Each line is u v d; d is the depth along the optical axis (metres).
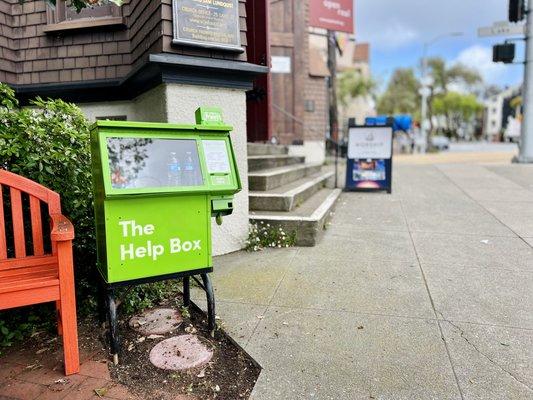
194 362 2.48
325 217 5.28
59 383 2.31
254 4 5.78
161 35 3.88
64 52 5.21
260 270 3.93
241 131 4.42
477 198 6.85
